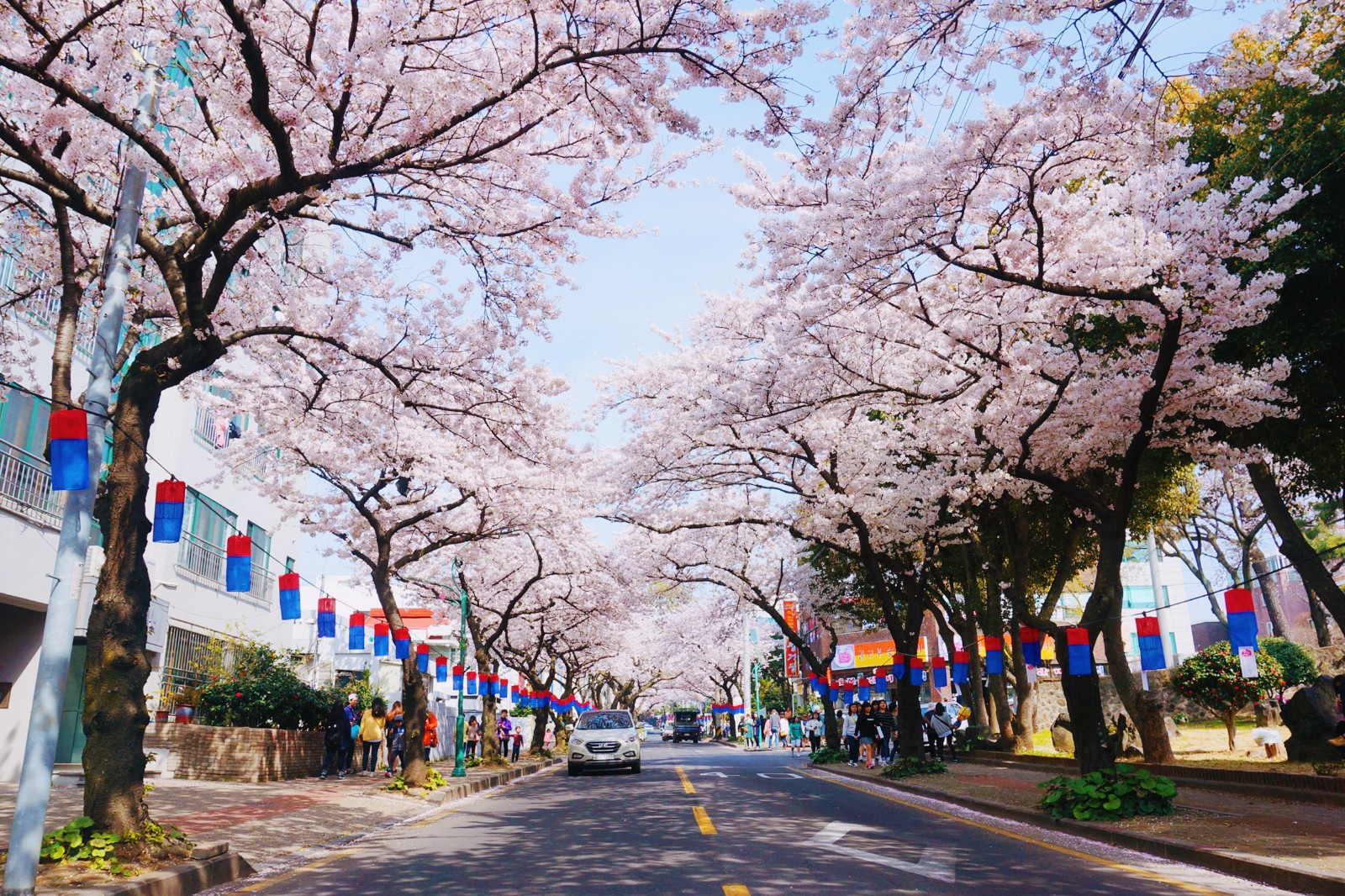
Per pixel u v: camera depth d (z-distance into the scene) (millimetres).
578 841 10016
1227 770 13789
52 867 7219
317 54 9852
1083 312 13602
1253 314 11281
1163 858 8594
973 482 16812
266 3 8906
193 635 22188
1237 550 35938
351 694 25688
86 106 7957
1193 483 21609
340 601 35344
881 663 48562
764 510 25016
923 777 18094
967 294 13797
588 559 27875
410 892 7273
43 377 16031
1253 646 9961
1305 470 15055
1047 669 38312
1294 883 7027
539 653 34344
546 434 16094
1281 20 9414
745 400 16703
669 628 55250
